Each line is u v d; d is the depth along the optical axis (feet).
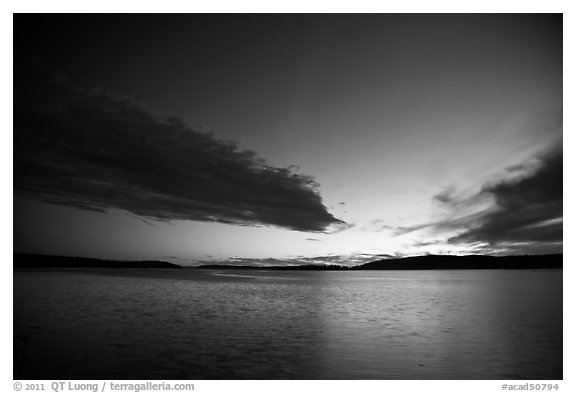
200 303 104.37
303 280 295.07
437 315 82.84
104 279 214.69
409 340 57.82
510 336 60.54
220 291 150.00
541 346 54.44
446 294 138.72
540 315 82.43
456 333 62.69
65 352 50.70
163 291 143.84
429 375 43.27
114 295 123.24
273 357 49.19
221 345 54.65
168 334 61.26
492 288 169.48
